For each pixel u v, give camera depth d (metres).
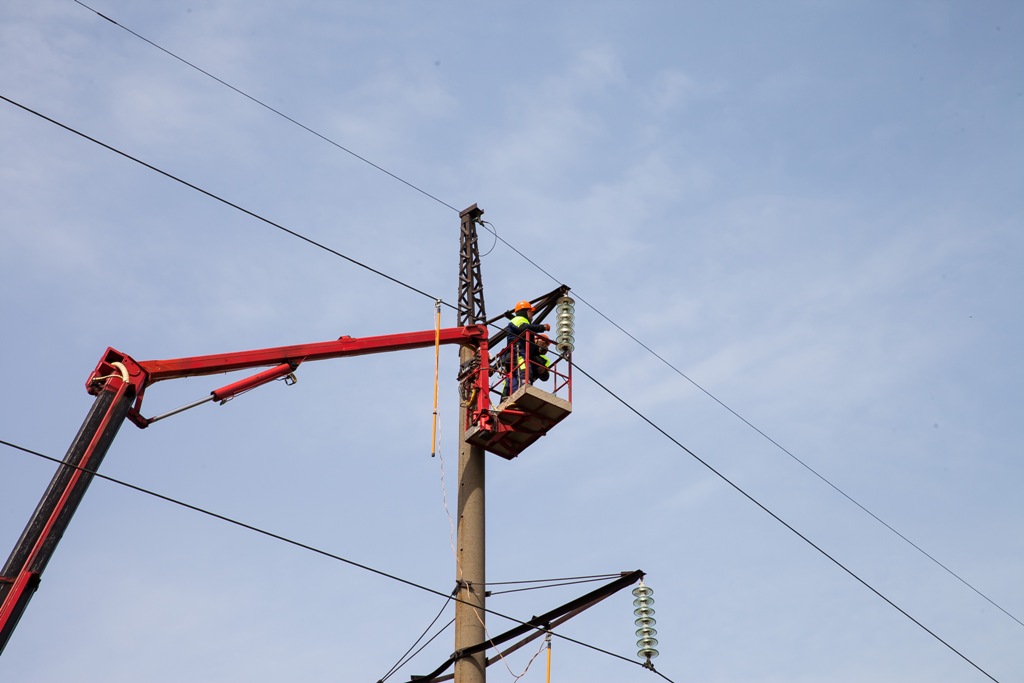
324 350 30.19
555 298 32.19
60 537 24.30
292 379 30.05
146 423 27.27
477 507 29.66
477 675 27.56
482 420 30.03
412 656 29.75
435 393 29.30
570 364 31.27
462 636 27.98
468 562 28.86
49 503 24.44
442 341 31.36
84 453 25.34
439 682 28.50
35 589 23.67
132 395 26.67
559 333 31.39
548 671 26.98
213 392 28.72
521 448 31.25
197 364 28.16
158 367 27.44
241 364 28.98
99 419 25.89
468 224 35.81
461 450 30.61
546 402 29.92
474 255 35.31
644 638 27.64
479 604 28.44
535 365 31.23
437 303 31.66
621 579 27.95
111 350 26.97
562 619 27.48
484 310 34.44
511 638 27.69
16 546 23.83
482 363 31.05
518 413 30.16
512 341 31.38
